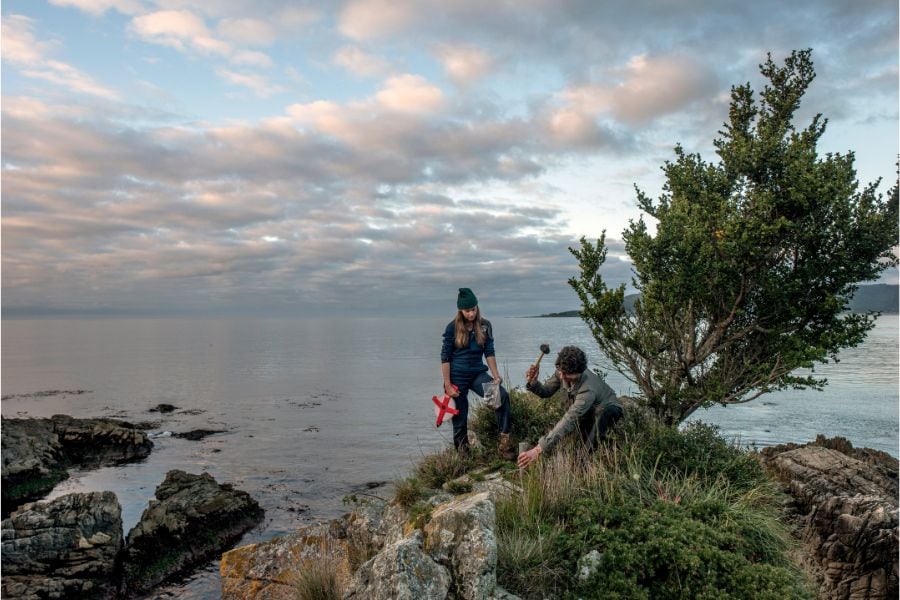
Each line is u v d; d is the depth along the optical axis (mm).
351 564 6230
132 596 12773
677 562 4668
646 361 9172
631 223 8828
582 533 5070
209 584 13383
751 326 8547
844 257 8031
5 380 75125
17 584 11891
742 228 7938
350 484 22781
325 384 70250
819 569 8031
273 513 18828
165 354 152250
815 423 38969
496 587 4504
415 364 110062
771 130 8586
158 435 35094
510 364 73000
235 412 45781
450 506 5168
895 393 55750
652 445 7039
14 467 22781
